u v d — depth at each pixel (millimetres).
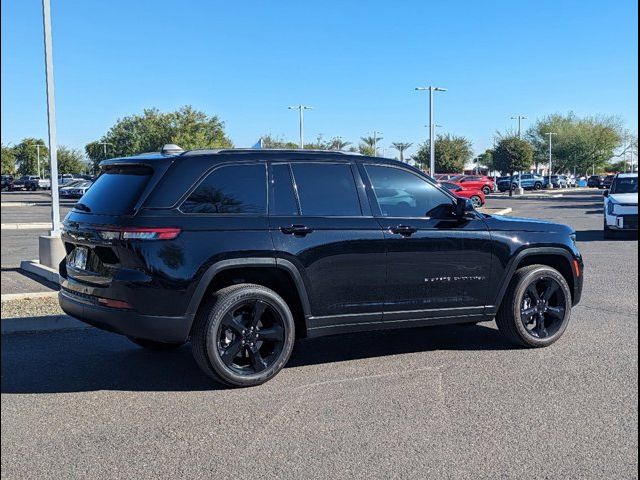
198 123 62062
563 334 7109
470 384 5434
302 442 4277
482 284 6309
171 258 5020
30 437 4395
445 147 78938
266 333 5410
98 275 5227
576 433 4387
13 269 11469
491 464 3932
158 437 4383
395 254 5844
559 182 77312
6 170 100812
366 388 5355
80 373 5785
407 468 3885
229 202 5344
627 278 10820
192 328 5223
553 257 6855
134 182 5344
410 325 6062
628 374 5672
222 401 5070
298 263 5434
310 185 5695
